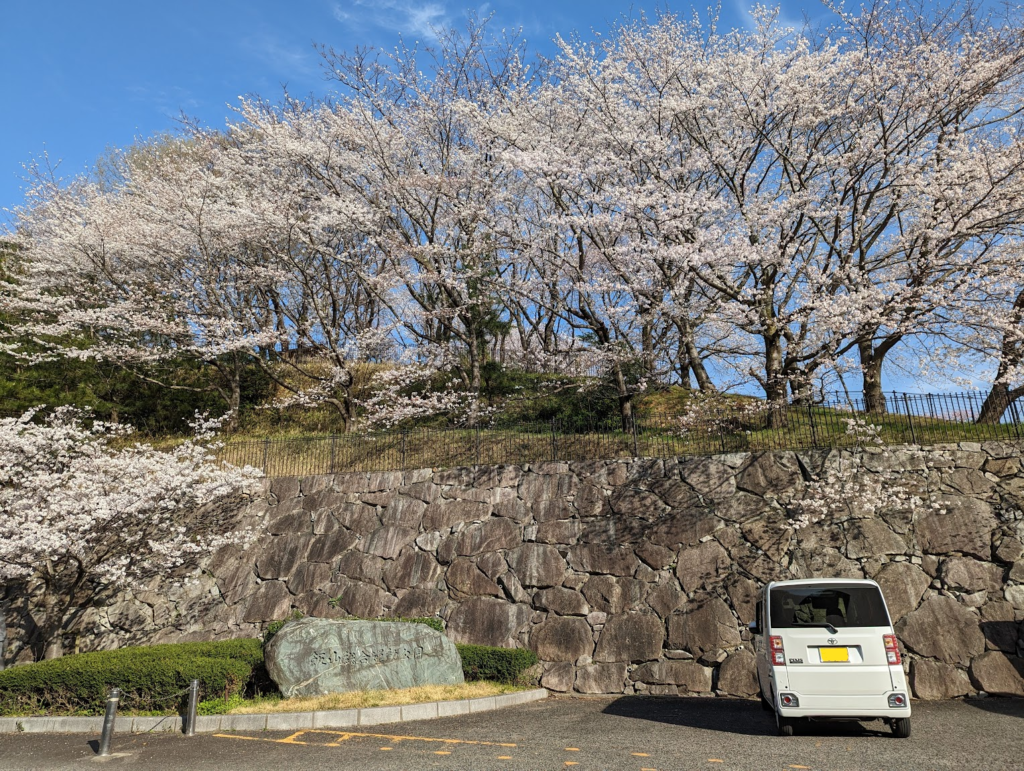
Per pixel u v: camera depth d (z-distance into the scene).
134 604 16.11
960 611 11.71
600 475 15.12
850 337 15.33
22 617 15.61
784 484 13.65
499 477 15.91
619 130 17.69
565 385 20.73
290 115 22.41
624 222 16.69
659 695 12.38
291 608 15.49
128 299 22.75
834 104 17.06
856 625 8.02
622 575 13.77
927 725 8.73
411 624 12.24
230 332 21.66
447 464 17.58
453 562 15.08
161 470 16.08
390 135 21.27
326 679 11.05
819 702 7.78
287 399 22.53
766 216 15.95
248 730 9.55
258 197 21.59
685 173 17.50
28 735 9.71
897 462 13.25
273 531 16.95
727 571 13.16
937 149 16.19
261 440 20.62
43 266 22.97
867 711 7.67
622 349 18.78
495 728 9.34
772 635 8.16
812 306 15.22
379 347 24.50
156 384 24.20
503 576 14.54
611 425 19.52
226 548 16.89
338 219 20.36
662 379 21.19
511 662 12.58
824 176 18.25
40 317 23.03
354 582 15.52
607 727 9.20
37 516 13.92
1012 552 11.86
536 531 14.86
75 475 15.19
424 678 11.80
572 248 19.22
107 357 22.59
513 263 20.77
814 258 17.73
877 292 14.32
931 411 14.04
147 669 10.41
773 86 16.61
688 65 18.06
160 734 9.45
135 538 15.65
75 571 16.17
